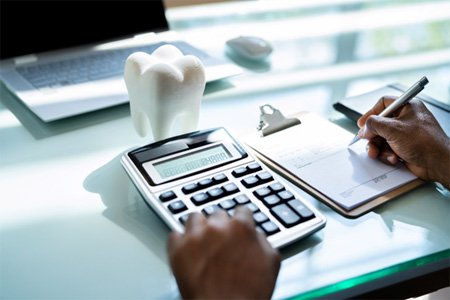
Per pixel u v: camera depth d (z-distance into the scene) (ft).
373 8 3.60
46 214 1.59
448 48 2.96
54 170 1.80
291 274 1.37
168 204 1.49
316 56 2.80
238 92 2.37
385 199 1.62
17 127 2.07
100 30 2.72
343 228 1.53
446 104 2.15
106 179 1.76
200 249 1.20
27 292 1.31
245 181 1.58
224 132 1.80
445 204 1.64
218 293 1.14
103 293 1.31
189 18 3.34
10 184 1.72
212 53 2.76
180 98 1.76
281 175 1.73
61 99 2.20
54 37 2.61
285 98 2.31
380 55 2.83
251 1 3.73
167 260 1.40
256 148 1.86
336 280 1.35
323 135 1.94
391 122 1.75
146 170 1.60
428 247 1.46
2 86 2.42
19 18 2.50
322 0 3.75
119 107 2.24
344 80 2.51
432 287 1.50
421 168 1.70
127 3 2.75
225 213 1.35
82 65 2.52
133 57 1.77
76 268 1.38
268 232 1.40
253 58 2.70
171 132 2.02
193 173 1.61
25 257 1.42
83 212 1.59
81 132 2.05
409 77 2.57
